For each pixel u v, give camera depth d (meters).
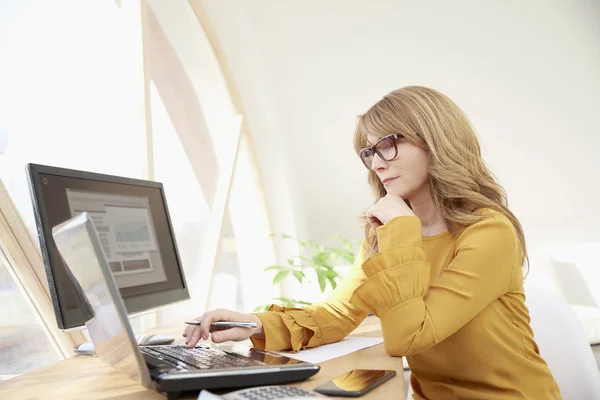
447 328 1.18
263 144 4.17
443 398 1.38
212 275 3.68
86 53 2.61
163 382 0.91
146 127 2.89
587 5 3.39
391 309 1.17
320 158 4.15
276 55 3.73
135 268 1.49
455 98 3.94
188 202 3.57
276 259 4.36
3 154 2.03
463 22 3.52
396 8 3.46
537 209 4.29
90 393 1.04
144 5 2.96
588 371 1.58
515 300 1.33
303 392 0.87
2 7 2.10
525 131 3.97
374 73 3.81
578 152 4.01
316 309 1.54
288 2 3.45
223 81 3.90
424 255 1.24
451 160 1.38
